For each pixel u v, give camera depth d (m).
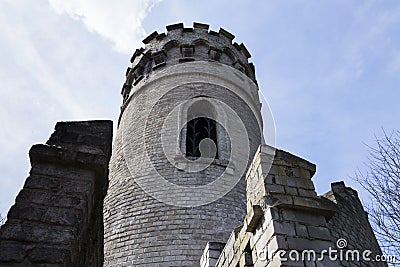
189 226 11.56
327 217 5.54
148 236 11.34
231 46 23.06
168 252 10.76
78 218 4.09
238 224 12.12
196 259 10.56
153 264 10.47
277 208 5.32
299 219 5.28
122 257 10.90
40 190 4.21
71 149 4.70
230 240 6.87
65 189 4.30
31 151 4.44
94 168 4.62
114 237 11.71
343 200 11.24
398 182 10.20
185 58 19.69
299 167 6.07
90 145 4.84
